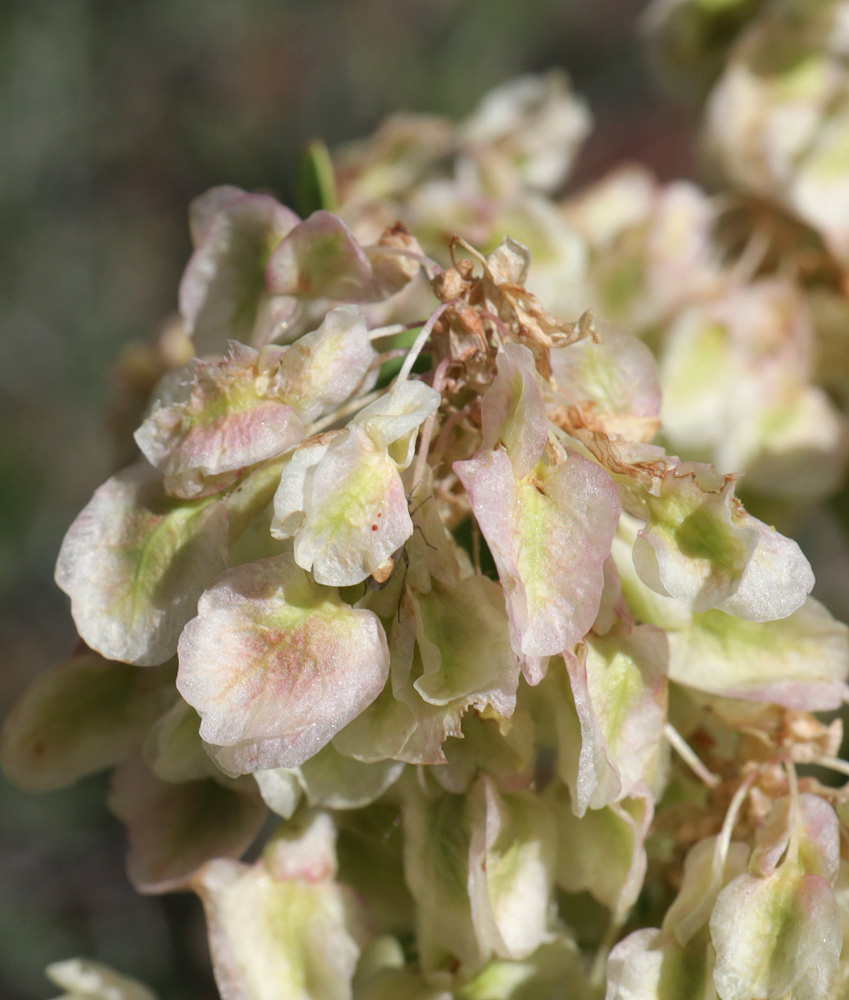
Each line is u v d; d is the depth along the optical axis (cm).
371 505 12
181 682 12
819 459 18
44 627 46
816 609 13
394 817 13
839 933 12
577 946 13
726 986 12
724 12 20
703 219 19
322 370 12
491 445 12
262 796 13
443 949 13
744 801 13
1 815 39
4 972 38
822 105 19
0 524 46
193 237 14
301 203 15
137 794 13
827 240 18
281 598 12
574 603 12
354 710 12
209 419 12
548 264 18
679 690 13
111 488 12
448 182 18
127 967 38
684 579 12
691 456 18
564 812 13
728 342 18
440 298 12
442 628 12
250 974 13
